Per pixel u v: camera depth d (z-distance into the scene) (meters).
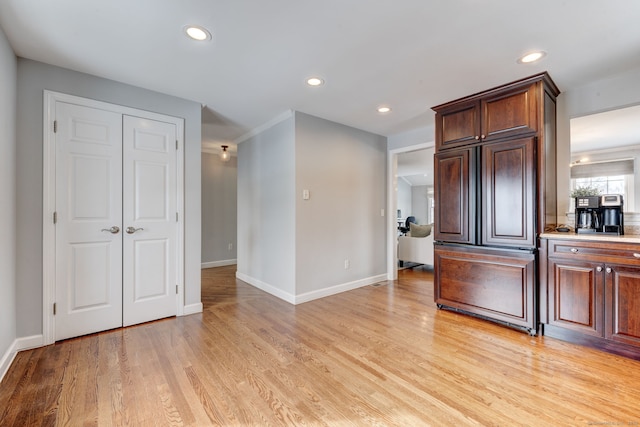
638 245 1.96
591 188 2.64
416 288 3.97
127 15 1.70
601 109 2.56
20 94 2.13
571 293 2.25
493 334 2.44
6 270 1.94
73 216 2.35
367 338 2.38
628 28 1.82
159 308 2.79
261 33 1.89
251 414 1.49
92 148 2.43
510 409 1.52
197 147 3.03
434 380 1.79
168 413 1.50
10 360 1.96
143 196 2.69
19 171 2.12
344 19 1.75
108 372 1.87
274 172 3.70
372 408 1.54
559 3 1.60
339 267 3.78
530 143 2.41
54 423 1.42
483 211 2.71
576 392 1.66
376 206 4.30
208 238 5.57
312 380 1.79
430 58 2.19
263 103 3.09
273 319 2.82
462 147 2.88
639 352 1.98
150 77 2.48
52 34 1.88
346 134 3.87
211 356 2.09
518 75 2.43
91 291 2.44
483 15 1.71
